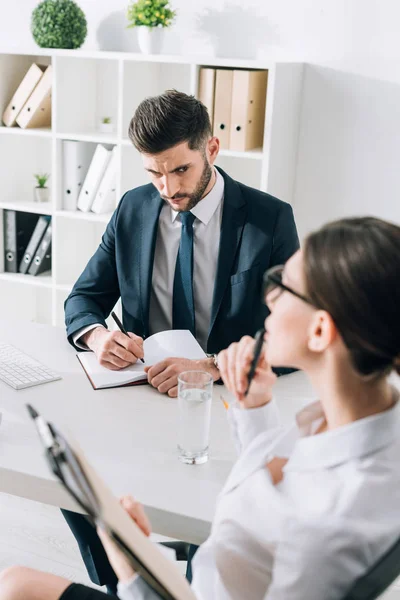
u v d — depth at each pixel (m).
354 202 2.99
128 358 1.78
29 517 2.50
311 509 0.89
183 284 2.04
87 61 3.24
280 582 0.87
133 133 1.86
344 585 0.85
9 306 3.59
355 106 2.89
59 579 1.16
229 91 2.79
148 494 1.27
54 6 3.05
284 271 0.95
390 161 2.89
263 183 2.81
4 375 1.73
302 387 1.75
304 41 2.89
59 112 3.14
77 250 3.44
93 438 1.46
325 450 0.92
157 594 0.90
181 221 2.04
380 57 2.80
